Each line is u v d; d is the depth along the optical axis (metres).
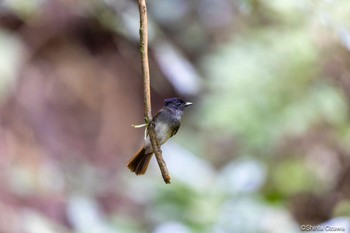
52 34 11.74
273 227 9.15
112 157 12.46
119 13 9.55
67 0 11.14
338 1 8.98
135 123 12.98
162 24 13.41
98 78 12.79
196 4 13.52
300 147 10.40
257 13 10.46
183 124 12.55
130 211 11.36
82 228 9.66
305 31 10.06
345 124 10.38
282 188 10.28
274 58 10.43
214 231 8.97
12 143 11.64
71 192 11.55
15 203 11.02
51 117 12.20
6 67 8.34
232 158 11.55
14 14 10.70
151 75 12.56
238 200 9.19
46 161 11.77
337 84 10.27
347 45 8.84
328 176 10.20
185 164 9.77
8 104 11.73
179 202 9.39
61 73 12.31
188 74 9.50
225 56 10.87
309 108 10.27
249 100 10.52
